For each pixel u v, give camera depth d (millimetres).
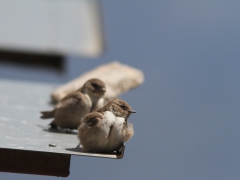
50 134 10961
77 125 11484
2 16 22766
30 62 21094
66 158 9148
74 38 21016
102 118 9164
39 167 9102
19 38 20750
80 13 23625
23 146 9258
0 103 14258
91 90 11539
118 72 17062
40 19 22875
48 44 20281
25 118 12547
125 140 9266
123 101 9633
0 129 10953
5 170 9039
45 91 17109
